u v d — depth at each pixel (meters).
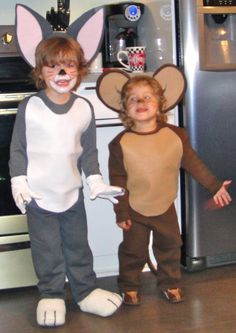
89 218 2.27
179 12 2.22
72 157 1.86
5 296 2.18
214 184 2.01
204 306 2.00
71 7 2.73
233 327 1.83
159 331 1.82
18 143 1.84
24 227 2.13
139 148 1.96
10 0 2.65
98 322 1.91
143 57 2.46
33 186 1.84
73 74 1.81
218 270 2.38
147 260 2.16
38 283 1.96
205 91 2.24
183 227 2.38
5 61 2.11
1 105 2.04
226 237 2.37
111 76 2.04
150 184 1.96
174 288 2.07
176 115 2.30
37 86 1.90
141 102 1.95
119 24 2.62
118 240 2.32
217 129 2.27
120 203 1.98
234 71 2.26
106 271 2.35
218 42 2.34
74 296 2.02
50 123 1.81
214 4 2.21
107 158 2.24
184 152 2.03
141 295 2.13
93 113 1.93
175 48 2.26
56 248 1.91
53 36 1.84
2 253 2.12
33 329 1.88
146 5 2.55
